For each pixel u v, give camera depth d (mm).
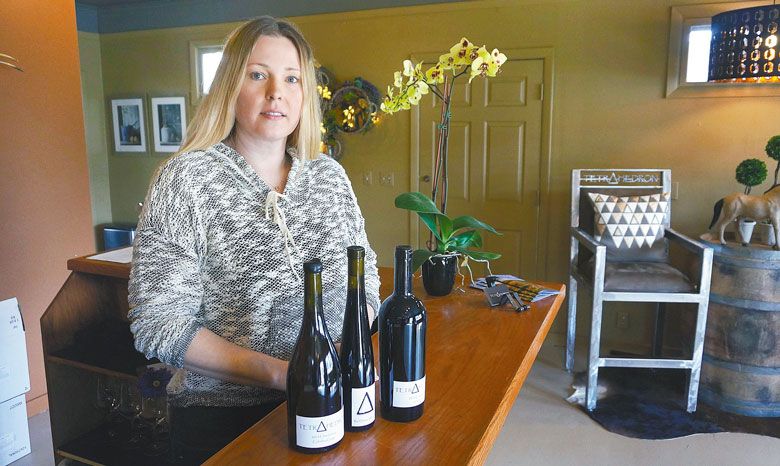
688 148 3410
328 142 4188
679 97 3379
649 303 3570
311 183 1181
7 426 2320
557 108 3654
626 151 3547
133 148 5121
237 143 1146
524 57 3678
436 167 1921
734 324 2721
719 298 2756
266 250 1084
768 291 2625
